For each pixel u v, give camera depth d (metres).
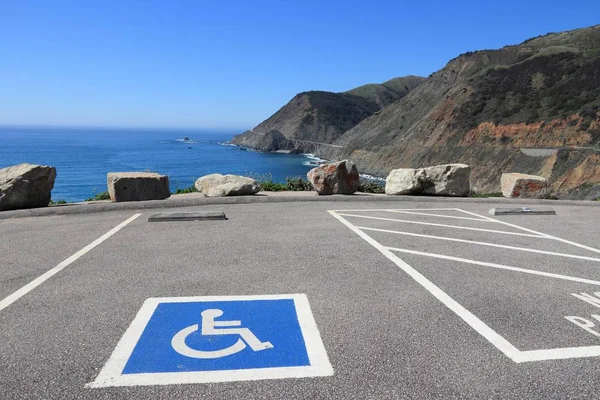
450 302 4.05
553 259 5.55
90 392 2.61
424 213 8.79
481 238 6.67
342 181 10.48
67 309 3.84
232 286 4.42
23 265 5.13
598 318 3.72
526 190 10.97
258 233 6.79
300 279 4.65
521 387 2.69
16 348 3.13
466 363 2.96
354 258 5.48
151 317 3.68
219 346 3.19
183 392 2.61
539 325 3.57
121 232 6.80
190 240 6.31
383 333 3.40
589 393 2.63
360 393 2.61
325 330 3.45
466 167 11.14
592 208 9.85
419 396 2.59
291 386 2.69
